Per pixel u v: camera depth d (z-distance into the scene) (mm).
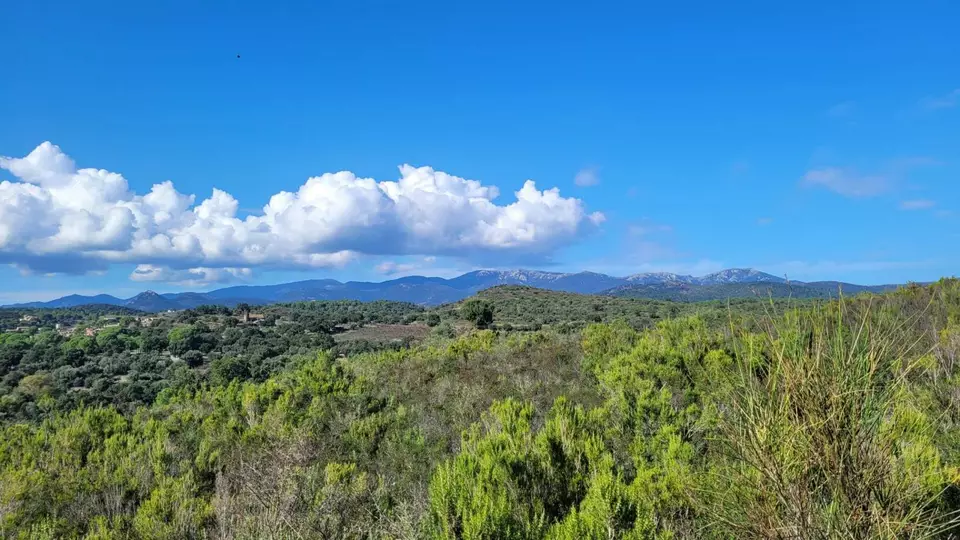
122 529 5391
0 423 17562
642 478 4387
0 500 5680
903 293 12727
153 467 6910
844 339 2979
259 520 4730
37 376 31109
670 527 3686
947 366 6137
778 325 3121
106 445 8109
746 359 3256
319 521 4902
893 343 2932
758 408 2947
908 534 2742
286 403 9945
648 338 12578
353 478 5934
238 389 13445
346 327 62781
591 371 11633
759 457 2783
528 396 10164
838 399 2713
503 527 3734
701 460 4836
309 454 6996
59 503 5969
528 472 4875
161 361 39531
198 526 5227
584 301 72438
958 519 2861
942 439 4355
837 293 3137
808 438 2727
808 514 2650
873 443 2760
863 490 2666
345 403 10195
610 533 3570
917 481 2914
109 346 43875
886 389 2895
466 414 9281
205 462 7238
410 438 7633
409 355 18188
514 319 56312
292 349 45812
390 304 93375
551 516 4508
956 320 9289
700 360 9180
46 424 10180
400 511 4844
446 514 3932
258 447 7844
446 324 55719
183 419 10094
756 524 2770
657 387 8844
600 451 5398
